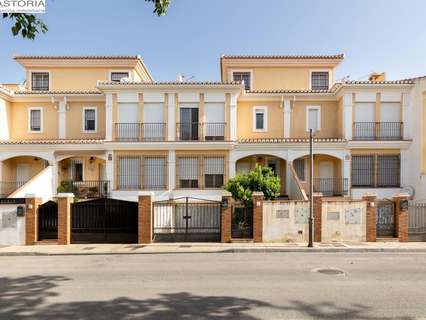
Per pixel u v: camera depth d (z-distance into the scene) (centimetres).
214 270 966
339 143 2069
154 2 654
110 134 2097
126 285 815
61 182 2186
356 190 2069
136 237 1441
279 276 893
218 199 2052
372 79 2544
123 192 2064
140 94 2111
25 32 590
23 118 2327
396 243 1403
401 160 2084
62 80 2517
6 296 737
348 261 1087
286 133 2291
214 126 2114
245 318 604
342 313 629
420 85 2027
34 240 1398
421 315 620
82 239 1437
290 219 1435
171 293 749
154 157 2100
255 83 2531
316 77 2544
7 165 2192
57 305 678
